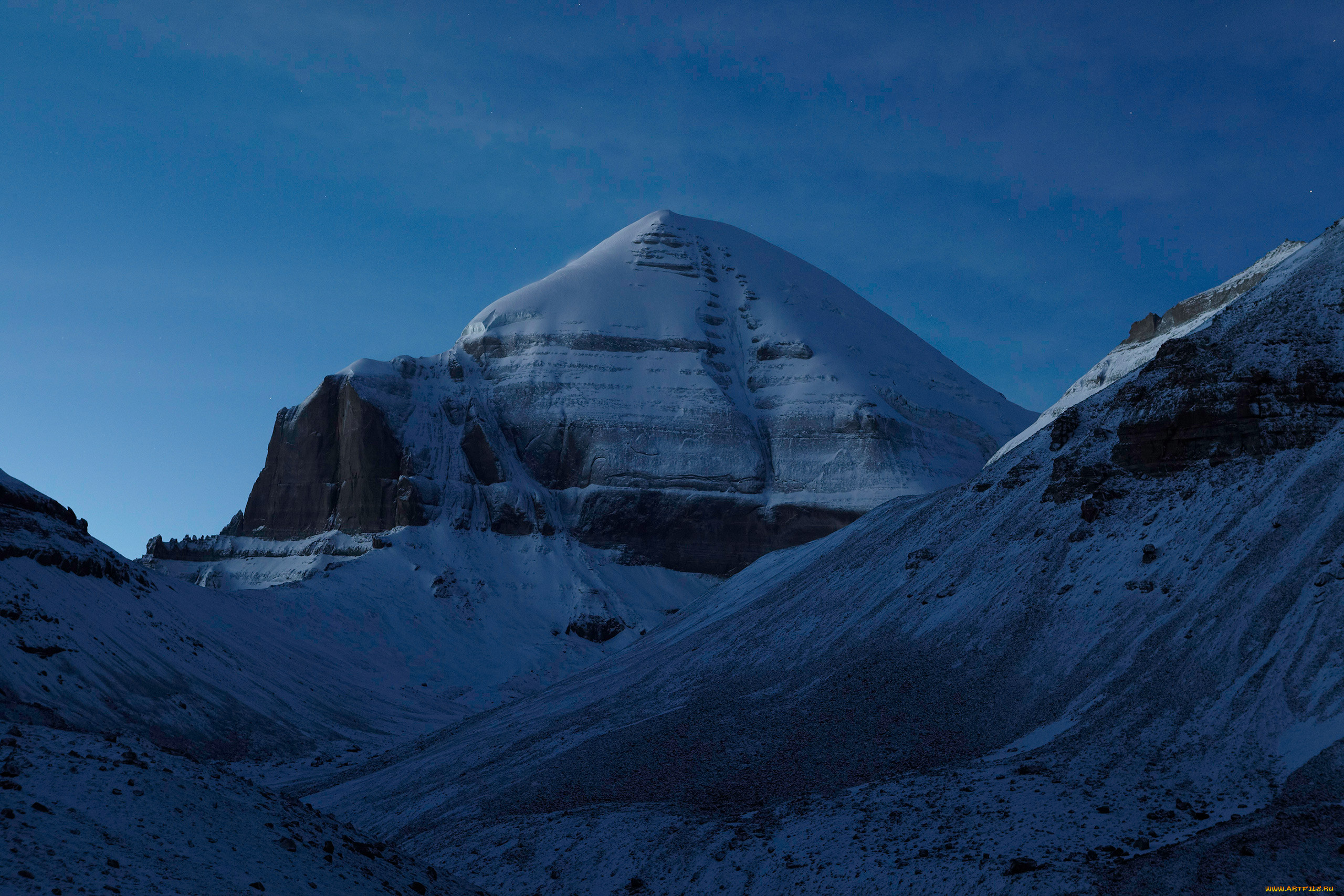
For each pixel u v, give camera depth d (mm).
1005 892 30703
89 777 23375
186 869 20203
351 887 23906
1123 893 28375
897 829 38312
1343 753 34344
